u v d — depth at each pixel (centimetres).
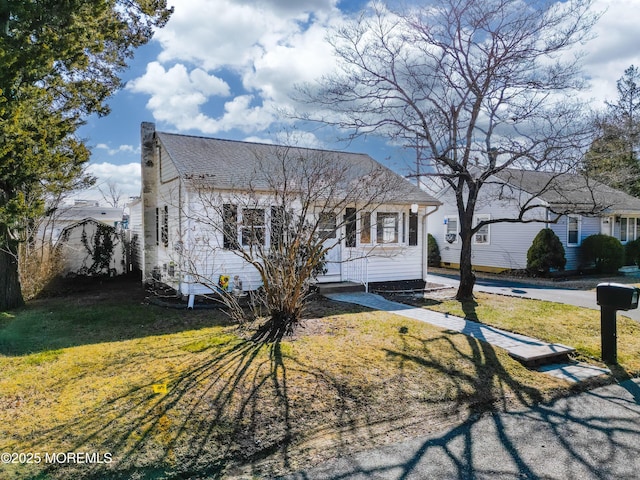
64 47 752
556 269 1714
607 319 621
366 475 326
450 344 662
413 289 1230
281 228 750
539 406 466
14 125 664
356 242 1246
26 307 929
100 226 1499
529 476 327
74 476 308
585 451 367
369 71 974
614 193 2188
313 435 385
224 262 1036
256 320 776
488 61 912
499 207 1869
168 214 1180
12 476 304
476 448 371
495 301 1059
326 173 978
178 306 926
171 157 1088
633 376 568
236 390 459
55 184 902
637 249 1908
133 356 570
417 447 371
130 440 356
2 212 717
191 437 365
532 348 642
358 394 468
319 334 690
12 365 532
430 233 2262
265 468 333
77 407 413
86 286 1316
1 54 645
